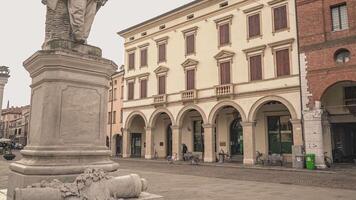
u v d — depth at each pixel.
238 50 27.45
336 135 24.27
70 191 5.04
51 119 5.75
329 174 18.38
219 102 28.05
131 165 25.53
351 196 9.95
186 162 28.86
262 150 27.52
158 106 33.47
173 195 9.45
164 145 35.50
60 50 5.92
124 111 37.50
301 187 12.18
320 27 22.62
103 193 5.16
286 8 24.86
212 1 29.67
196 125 33.09
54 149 5.67
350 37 21.20
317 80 22.38
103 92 6.46
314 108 22.28
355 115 22.92
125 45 38.50
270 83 25.02
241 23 27.61
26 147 6.13
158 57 34.38
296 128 23.19
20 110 93.81
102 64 6.37
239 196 9.44
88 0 6.77
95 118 6.28
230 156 29.41
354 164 23.12
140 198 5.59
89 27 6.75
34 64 6.12
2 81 23.16
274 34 25.36
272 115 27.31
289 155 26.09
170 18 33.41
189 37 31.61
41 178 5.40
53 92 5.84
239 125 29.70
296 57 23.89
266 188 11.59
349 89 23.23
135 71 36.81
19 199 4.77
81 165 5.79
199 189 10.98
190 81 30.84
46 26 6.61
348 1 21.56
